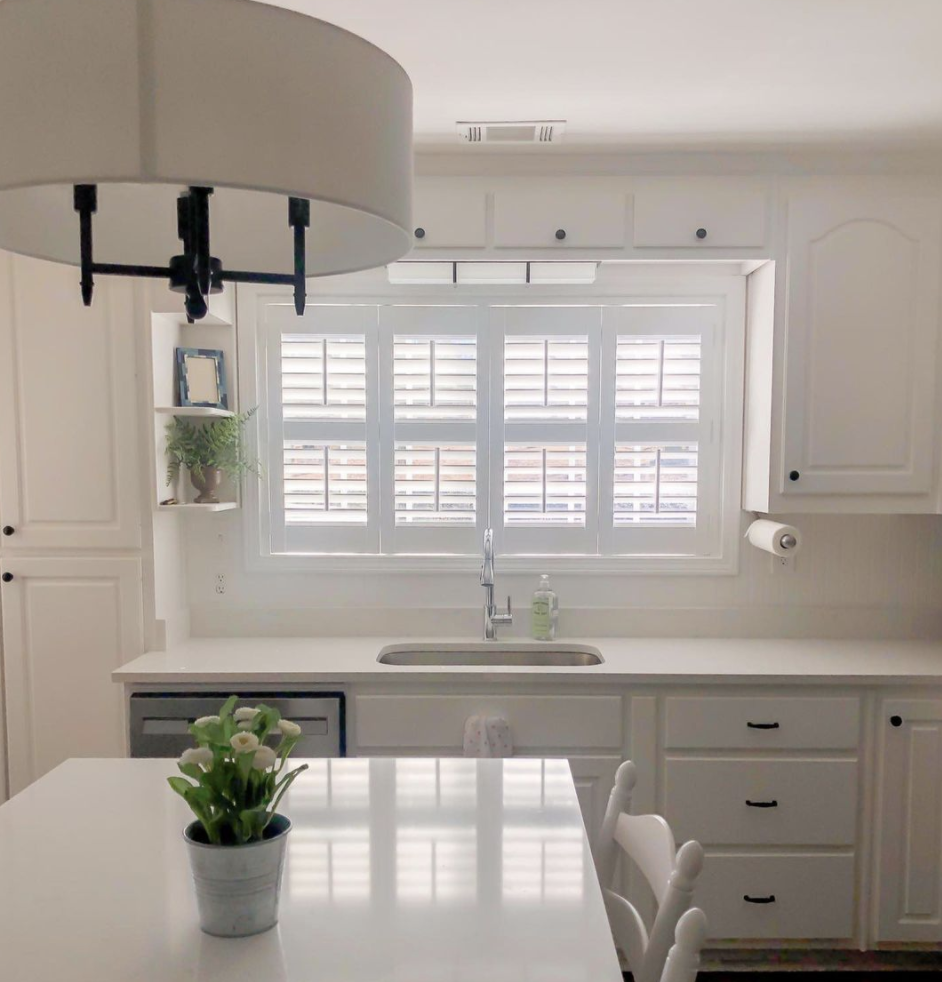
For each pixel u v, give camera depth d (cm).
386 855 117
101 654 229
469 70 176
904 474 227
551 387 258
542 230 225
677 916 99
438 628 260
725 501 257
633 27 159
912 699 210
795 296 224
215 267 87
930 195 223
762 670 210
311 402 258
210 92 64
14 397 224
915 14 154
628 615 259
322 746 208
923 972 216
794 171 224
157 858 115
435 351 257
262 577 259
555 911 102
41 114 63
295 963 90
